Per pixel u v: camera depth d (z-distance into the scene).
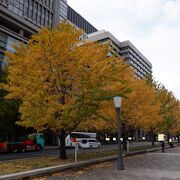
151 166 15.68
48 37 15.89
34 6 60.03
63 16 72.44
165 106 42.78
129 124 29.50
